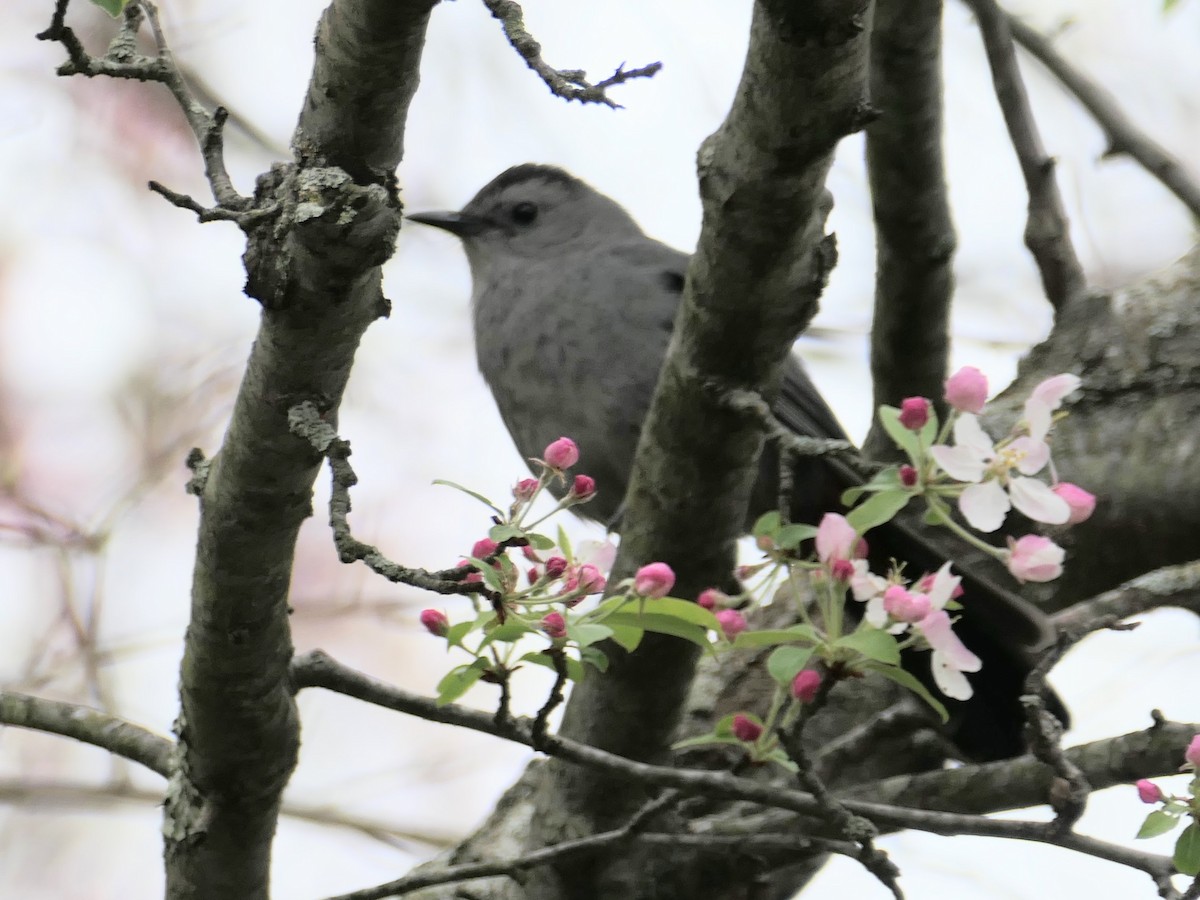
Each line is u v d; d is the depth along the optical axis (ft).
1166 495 28.40
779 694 19.88
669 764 23.48
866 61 18.62
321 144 17.80
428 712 20.81
